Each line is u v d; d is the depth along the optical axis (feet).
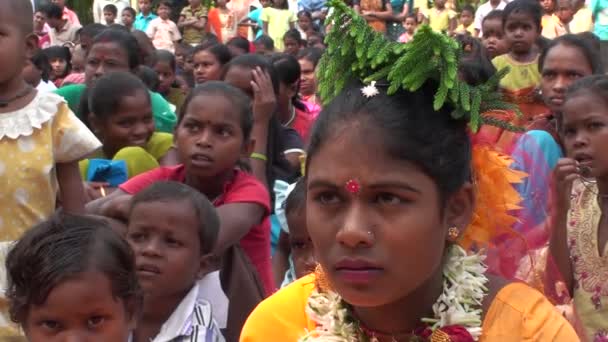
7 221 10.69
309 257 11.55
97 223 7.52
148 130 14.89
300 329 6.23
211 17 49.65
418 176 5.38
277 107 17.85
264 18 49.67
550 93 14.33
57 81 30.68
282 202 13.52
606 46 23.57
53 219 7.52
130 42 18.97
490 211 6.09
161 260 9.51
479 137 6.01
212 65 22.86
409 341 5.90
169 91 24.62
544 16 37.86
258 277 11.03
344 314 6.05
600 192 10.74
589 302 10.59
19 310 7.18
